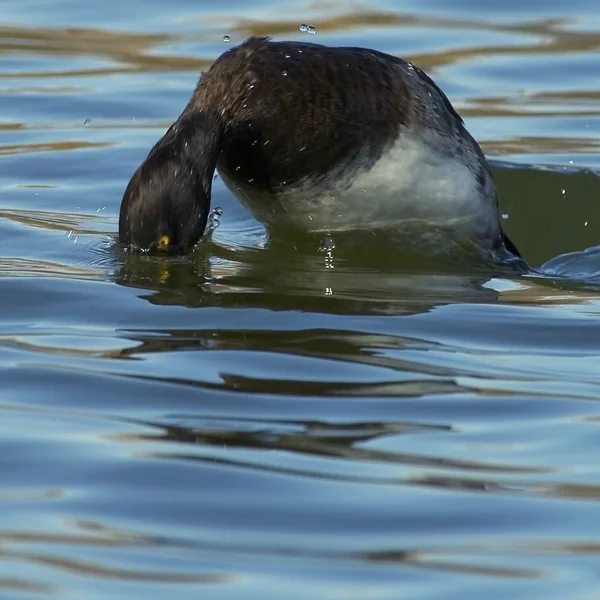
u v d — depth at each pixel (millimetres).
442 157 17656
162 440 11352
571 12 29766
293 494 10328
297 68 17516
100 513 9977
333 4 30297
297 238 18297
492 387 12781
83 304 15258
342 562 9258
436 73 26312
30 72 26484
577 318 15172
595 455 11141
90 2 30625
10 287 15859
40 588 8852
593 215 21484
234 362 13336
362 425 11758
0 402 12242
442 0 30578
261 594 8781
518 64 26891
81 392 12484
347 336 14289
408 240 18000
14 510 10000
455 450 11242
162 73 26391
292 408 12117
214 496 10273
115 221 19438
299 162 17375
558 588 8883
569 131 23922
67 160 22203
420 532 9719
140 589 8836
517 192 21797
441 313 15297
